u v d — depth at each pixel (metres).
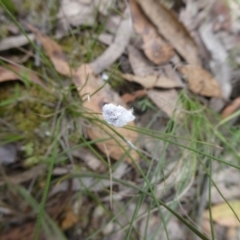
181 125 0.44
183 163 0.43
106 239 0.43
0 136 0.42
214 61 0.49
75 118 0.44
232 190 0.45
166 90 0.46
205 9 0.51
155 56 0.47
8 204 0.41
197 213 0.44
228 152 0.46
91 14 0.48
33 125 0.43
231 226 0.44
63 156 0.43
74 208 0.43
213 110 0.48
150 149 0.45
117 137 0.43
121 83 0.46
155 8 0.47
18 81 0.44
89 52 0.46
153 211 0.43
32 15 0.47
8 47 0.45
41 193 0.42
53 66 0.45
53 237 0.41
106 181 0.44
